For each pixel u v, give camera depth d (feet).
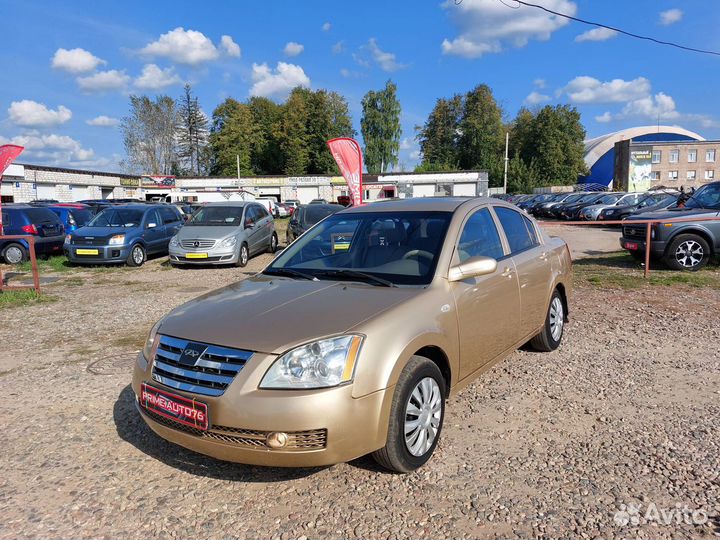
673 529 8.82
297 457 9.05
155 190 196.13
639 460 10.98
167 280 38.17
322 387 9.13
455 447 11.70
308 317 10.13
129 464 11.35
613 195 96.78
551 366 16.75
